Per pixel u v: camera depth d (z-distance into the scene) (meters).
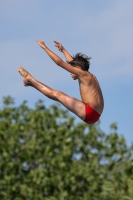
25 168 58.81
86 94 27.64
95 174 55.84
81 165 57.09
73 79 28.42
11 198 57.16
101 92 28.09
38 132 59.41
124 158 57.06
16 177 57.56
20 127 59.94
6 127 59.94
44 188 55.72
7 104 61.81
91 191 55.16
